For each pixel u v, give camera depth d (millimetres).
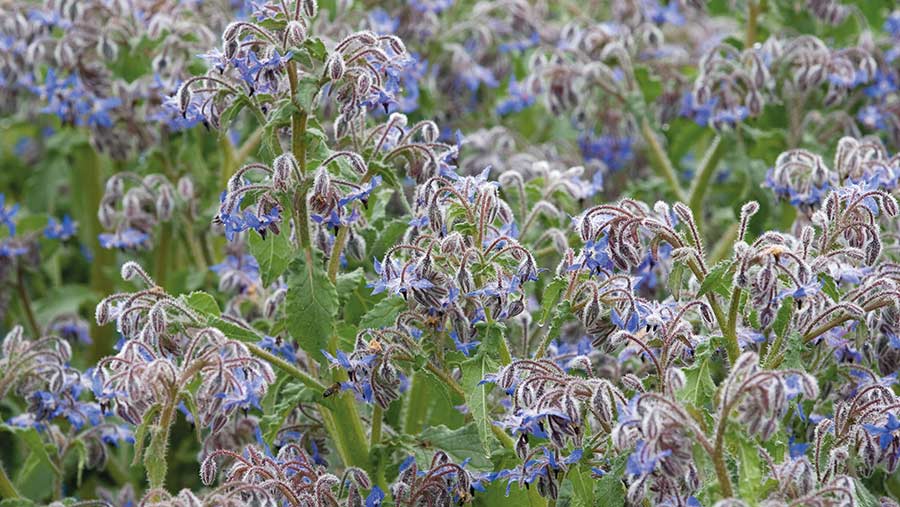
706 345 5332
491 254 5574
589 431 5477
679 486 4789
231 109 5809
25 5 9922
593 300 5488
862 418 5309
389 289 5594
